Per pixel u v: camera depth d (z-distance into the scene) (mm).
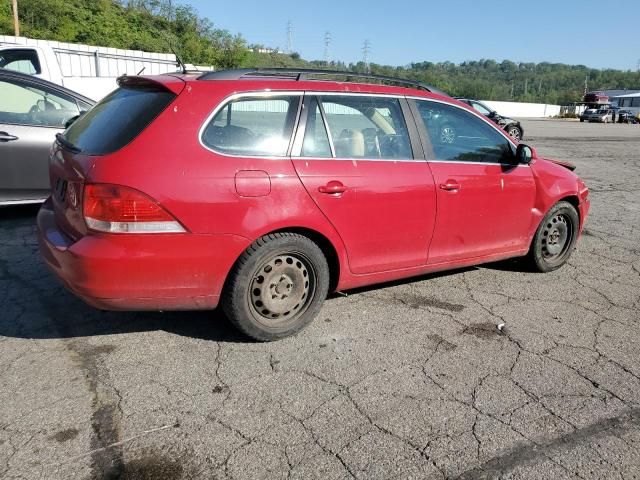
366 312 4168
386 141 3971
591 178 11445
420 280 4887
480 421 2869
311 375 3250
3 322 3764
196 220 3119
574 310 4367
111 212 2979
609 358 3600
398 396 3068
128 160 3027
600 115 49594
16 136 5746
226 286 3369
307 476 2434
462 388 3174
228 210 3201
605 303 4535
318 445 2639
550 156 15297
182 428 2729
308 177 3482
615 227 7207
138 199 2986
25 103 5906
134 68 16312
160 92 3334
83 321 3828
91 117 3695
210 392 3041
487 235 4562
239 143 3334
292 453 2576
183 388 3066
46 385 3047
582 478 2479
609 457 2627
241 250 3297
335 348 3588
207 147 3209
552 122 43688
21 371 3178
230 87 3375
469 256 4516
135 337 3633
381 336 3785
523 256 5090
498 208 4555
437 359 3500
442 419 2875
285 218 3393
